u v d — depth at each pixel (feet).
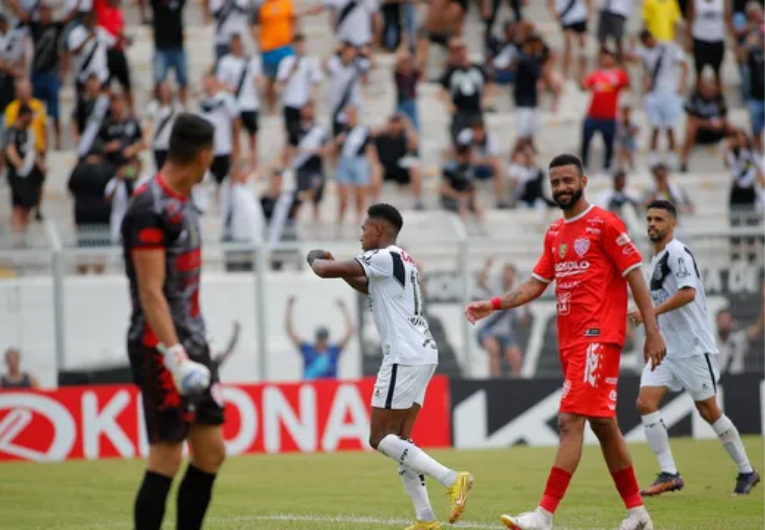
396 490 126.93
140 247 67.62
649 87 264.31
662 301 120.16
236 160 231.91
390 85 269.64
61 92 254.88
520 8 268.82
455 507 87.86
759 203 243.19
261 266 191.11
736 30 279.69
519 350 195.83
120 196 217.56
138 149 222.89
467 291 194.18
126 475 148.25
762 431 194.70
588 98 274.98
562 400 86.28
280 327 192.44
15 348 184.65
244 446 180.96
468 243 194.29
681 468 144.97
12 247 204.54
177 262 69.05
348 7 258.16
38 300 185.68
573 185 86.02
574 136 271.69
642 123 274.16
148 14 270.26
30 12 245.45
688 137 265.75
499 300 93.35
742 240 197.98
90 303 187.32
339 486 131.34
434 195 250.16
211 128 69.41
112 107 224.33
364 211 234.58
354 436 185.98
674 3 265.34
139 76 262.67
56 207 242.78
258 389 182.50
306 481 136.98
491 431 190.90
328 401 185.37
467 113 250.98
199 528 71.56
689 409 194.29
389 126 242.78
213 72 239.91
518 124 256.11
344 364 194.59
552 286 197.47
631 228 220.23
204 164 69.26
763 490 122.93
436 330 193.47
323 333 193.88
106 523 102.01
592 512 104.06
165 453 69.36
